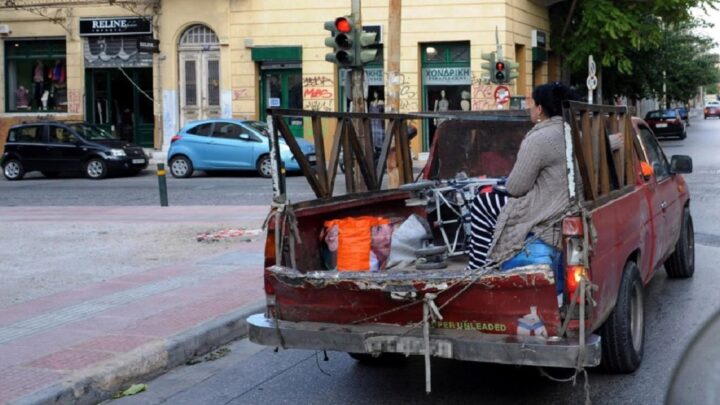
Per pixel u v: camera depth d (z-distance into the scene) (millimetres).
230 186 21703
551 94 5445
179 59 30594
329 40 14391
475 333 4992
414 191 7367
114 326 7375
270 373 6559
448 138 8375
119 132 31641
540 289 4750
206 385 6301
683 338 6996
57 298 8602
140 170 27062
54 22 31469
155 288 9023
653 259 7125
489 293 4855
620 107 6371
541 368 5602
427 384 4992
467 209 7289
